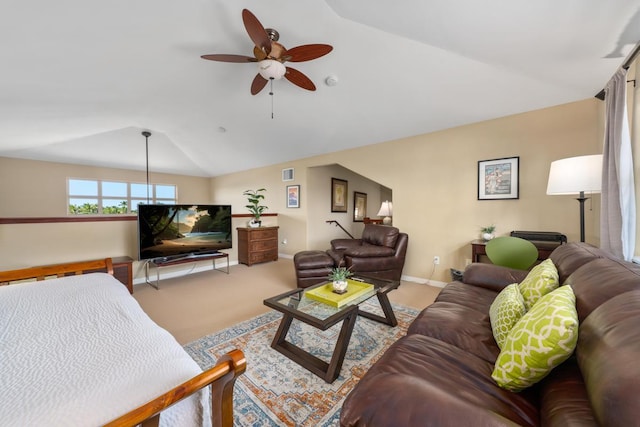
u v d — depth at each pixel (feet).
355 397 2.68
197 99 10.98
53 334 3.23
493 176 10.13
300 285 10.87
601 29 4.86
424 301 9.53
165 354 2.89
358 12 6.27
